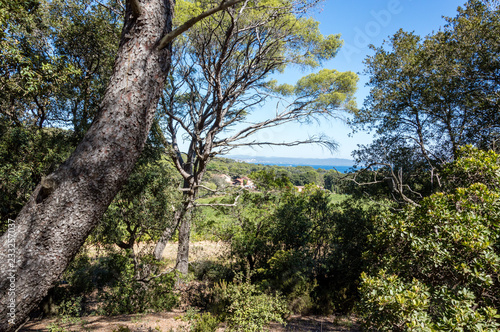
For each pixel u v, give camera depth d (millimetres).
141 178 8805
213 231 12156
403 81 10273
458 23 9125
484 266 3129
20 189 7266
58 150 7707
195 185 10273
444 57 9031
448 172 5078
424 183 10336
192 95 11578
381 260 4551
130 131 1914
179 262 10859
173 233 10883
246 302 6562
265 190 12250
